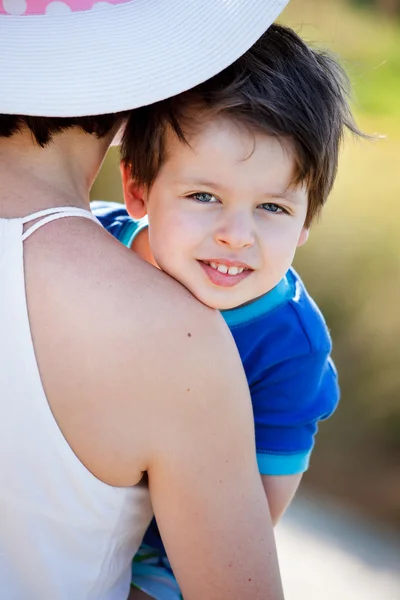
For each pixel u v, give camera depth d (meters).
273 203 2.41
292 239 2.47
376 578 5.41
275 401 2.74
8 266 1.95
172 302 2.04
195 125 2.36
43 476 2.01
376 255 7.91
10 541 2.09
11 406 1.96
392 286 7.72
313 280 7.87
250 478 2.15
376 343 7.44
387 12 10.54
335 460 6.86
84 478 2.04
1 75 1.99
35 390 1.95
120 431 2.01
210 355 2.05
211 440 2.06
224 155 2.34
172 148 2.41
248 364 2.73
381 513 6.25
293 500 6.38
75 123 2.13
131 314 1.98
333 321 7.64
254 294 2.46
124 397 1.98
